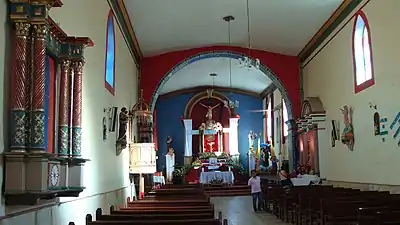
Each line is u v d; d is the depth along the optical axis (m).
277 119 25.53
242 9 14.65
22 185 5.03
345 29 13.88
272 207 15.38
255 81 26.31
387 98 10.91
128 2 13.30
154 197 12.06
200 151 28.16
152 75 19.42
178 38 17.59
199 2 13.95
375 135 11.66
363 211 6.23
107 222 5.54
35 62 5.30
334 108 15.02
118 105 12.89
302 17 15.17
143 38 16.95
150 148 14.68
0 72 4.95
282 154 24.08
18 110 5.14
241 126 29.05
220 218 5.78
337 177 14.65
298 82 19.52
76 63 6.71
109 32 11.59
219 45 19.27
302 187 13.47
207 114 28.72
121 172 12.88
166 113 28.98
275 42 18.23
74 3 7.80
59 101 6.55
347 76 13.76
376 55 11.53
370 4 11.84
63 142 6.52
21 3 5.23
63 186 6.38
